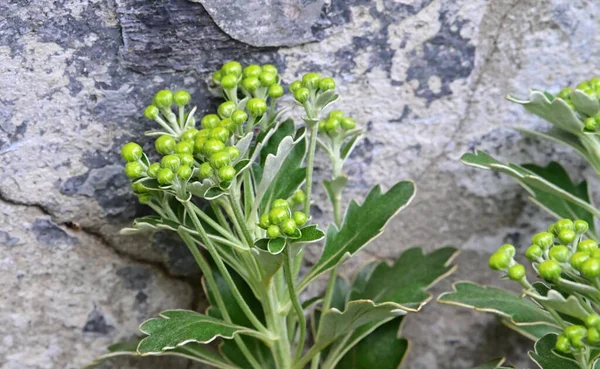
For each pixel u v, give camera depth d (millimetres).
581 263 302
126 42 353
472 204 416
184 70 364
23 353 392
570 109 347
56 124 358
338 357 377
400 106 391
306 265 418
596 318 300
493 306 349
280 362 364
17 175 361
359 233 357
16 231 371
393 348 393
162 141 320
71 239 380
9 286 379
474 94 395
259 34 363
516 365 446
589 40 391
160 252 394
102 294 393
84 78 354
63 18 345
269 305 352
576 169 414
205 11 353
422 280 381
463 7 377
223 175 307
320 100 339
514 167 370
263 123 357
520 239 425
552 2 381
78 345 398
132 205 379
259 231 346
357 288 403
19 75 348
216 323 335
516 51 389
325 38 372
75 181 369
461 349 445
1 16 339
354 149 396
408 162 403
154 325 329
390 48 379
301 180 364
